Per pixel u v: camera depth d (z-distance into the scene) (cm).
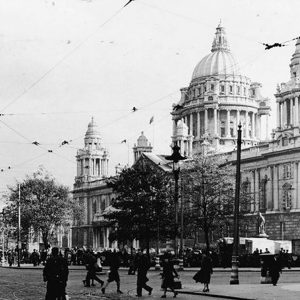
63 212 13600
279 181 13175
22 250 14125
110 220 11562
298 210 12631
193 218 10481
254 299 3647
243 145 19175
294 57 14250
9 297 4088
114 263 4372
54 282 2964
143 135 19838
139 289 4109
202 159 11525
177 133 18262
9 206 13500
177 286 4578
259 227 11644
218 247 9881
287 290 4238
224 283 5309
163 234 9994
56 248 3011
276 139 13500
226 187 11225
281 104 14250
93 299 3909
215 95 19212
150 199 9838
